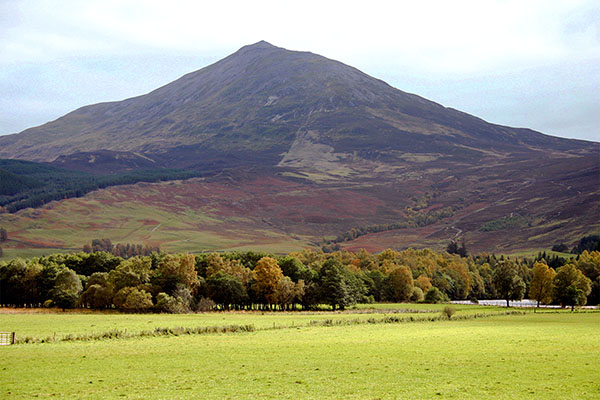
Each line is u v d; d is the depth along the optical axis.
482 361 58.47
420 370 53.41
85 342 73.88
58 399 42.12
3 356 61.22
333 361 58.50
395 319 112.12
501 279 182.75
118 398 42.34
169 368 54.47
